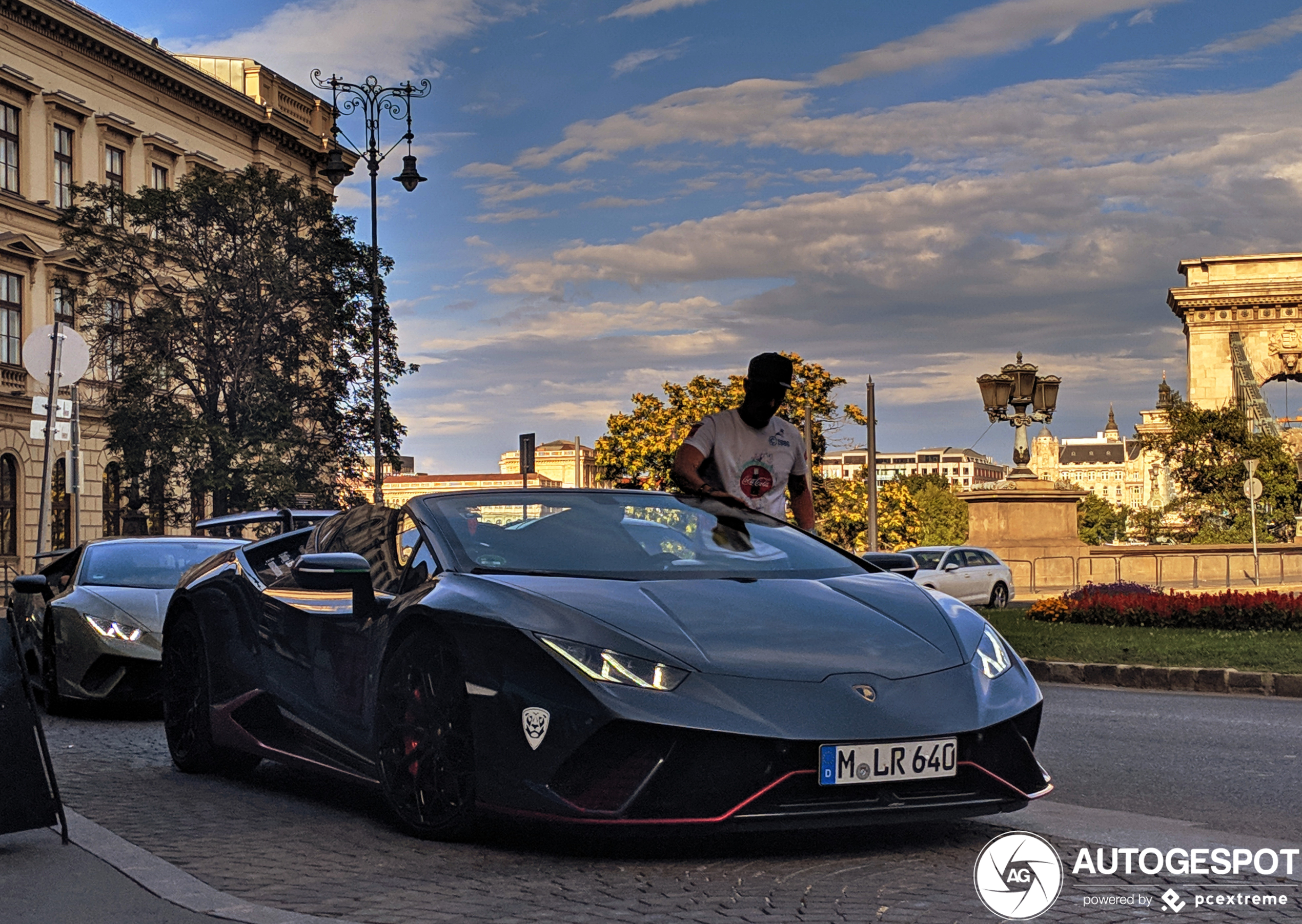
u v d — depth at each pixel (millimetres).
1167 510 57500
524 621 4344
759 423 6391
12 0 37031
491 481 112125
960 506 123062
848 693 4168
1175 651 12562
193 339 31781
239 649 6027
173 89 43875
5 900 3873
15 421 36844
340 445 32531
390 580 5176
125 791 5922
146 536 10438
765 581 4879
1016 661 4668
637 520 5359
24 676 4715
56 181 39062
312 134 50781
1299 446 61156
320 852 4496
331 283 31750
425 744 4637
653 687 4094
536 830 4723
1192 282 99875
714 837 4602
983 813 4293
